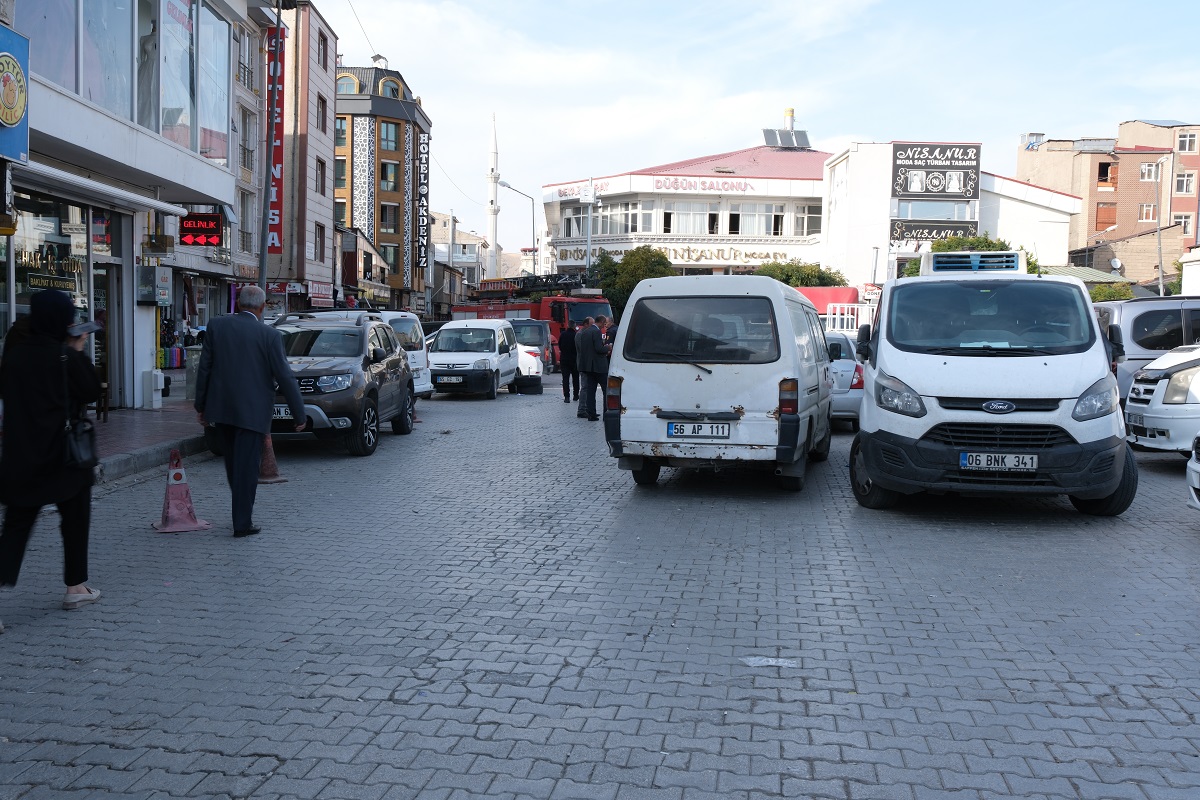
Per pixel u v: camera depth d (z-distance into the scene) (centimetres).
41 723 397
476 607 566
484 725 394
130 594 591
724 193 6700
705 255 6731
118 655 480
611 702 418
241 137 3147
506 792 338
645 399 940
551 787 341
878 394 847
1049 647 496
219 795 336
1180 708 414
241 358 755
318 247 3878
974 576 643
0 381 541
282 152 3306
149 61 1447
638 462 966
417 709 411
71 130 1212
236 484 760
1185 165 6625
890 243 5931
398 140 6259
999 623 537
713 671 458
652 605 572
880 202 5950
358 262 5034
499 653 482
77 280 1426
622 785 343
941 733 388
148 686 438
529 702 418
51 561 673
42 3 1161
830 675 453
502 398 2372
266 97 3244
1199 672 459
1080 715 406
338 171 6097
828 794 337
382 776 349
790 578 637
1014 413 791
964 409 804
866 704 418
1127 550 720
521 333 3469
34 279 1318
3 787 342
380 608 563
